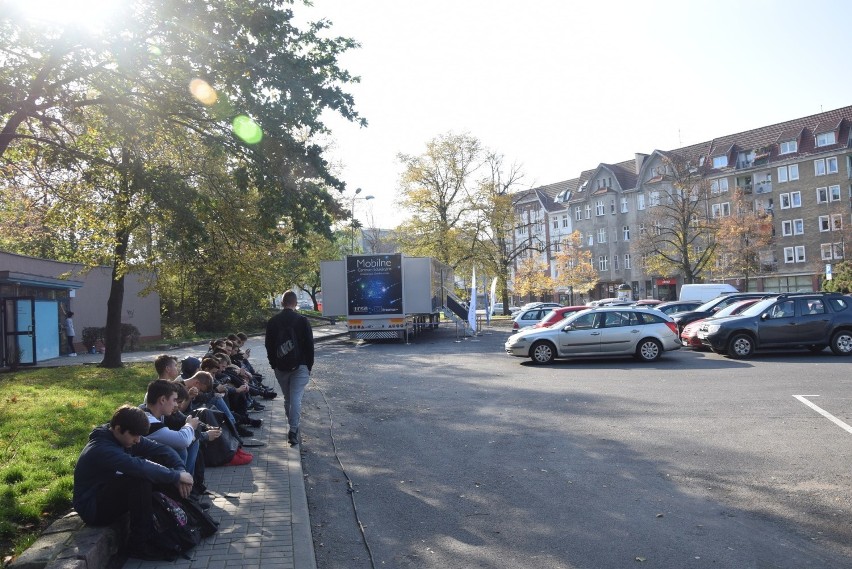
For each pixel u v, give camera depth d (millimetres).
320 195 11875
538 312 34344
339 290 32625
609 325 20359
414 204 50062
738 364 18359
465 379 17422
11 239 16953
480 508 6746
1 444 8781
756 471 7727
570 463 8375
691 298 36281
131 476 5211
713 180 70125
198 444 6738
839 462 7980
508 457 8812
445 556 5512
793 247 64750
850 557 5250
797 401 12141
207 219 12195
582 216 83375
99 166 12172
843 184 61531
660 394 13570
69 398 13609
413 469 8406
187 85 10828
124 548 5238
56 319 26297
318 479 8070
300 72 11086
